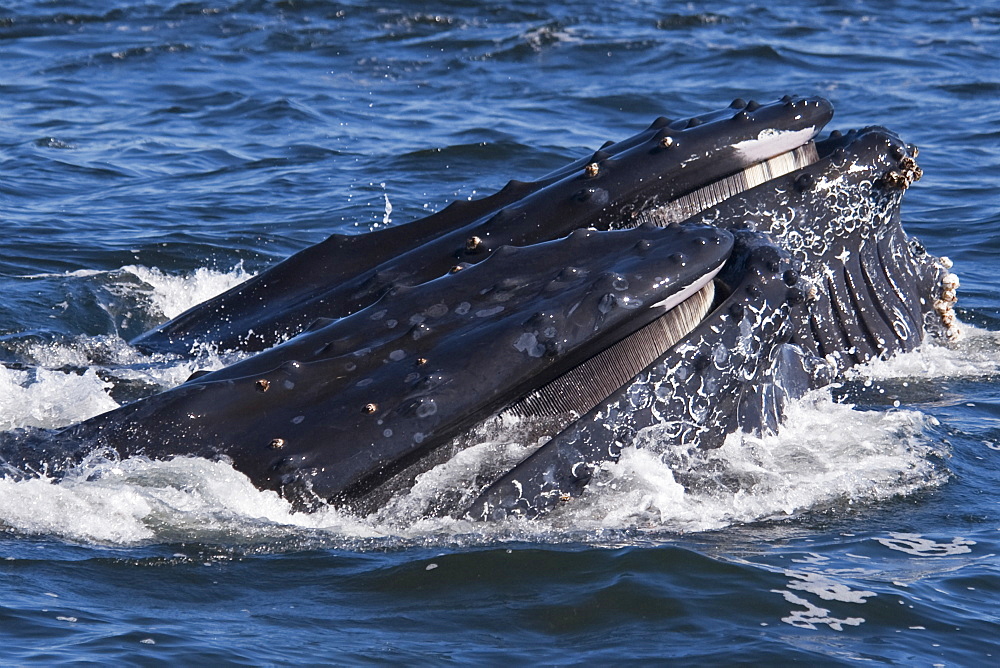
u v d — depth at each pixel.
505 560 27.31
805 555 28.38
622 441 28.95
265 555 27.47
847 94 96.12
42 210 62.41
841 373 37.75
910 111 90.00
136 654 23.64
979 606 26.56
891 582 27.30
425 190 69.00
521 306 28.33
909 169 37.62
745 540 28.95
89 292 47.84
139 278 50.50
